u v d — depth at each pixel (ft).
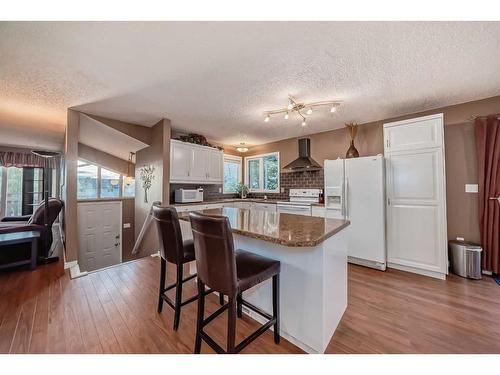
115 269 9.61
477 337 5.18
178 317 5.50
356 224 10.31
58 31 5.02
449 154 9.62
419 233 9.17
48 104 9.47
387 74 7.04
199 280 4.56
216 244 4.03
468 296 7.18
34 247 9.57
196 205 13.74
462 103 9.36
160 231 5.86
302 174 15.44
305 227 5.33
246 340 4.31
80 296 7.14
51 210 11.27
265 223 5.90
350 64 6.47
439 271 8.69
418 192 9.21
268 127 13.25
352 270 9.66
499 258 8.38
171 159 12.61
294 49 5.75
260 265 4.73
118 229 16.12
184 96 8.71
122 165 17.87
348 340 5.09
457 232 9.43
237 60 6.24
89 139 14.48
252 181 19.01
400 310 6.36
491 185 8.49
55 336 5.20
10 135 15.35
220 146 18.03
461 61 6.30
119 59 6.17
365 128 12.30
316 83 7.65
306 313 4.85
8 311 6.25
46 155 11.11
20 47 5.61
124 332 5.38
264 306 5.77
